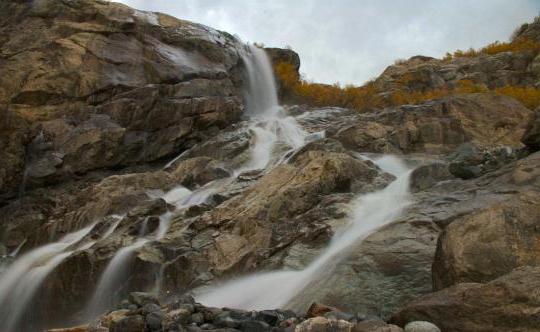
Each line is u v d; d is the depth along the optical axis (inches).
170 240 438.0
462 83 1031.6
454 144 636.7
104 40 847.1
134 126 775.1
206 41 952.3
